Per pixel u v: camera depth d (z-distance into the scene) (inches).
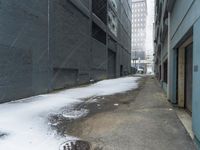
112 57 1443.2
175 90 346.9
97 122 241.3
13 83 386.3
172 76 350.9
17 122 236.7
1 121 239.5
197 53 161.8
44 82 503.8
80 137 190.5
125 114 281.6
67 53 649.6
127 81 1029.8
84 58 821.9
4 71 363.3
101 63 1103.0
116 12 1507.1
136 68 3169.3
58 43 582.6
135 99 417.7
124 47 1921.8
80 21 773.3
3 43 359.9
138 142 177.8
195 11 173.2
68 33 658.2
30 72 442.0
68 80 672.4
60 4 595.8
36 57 466.3
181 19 261.3
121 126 224.7
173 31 348.2
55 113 285.0
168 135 194.4
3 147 166.4
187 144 172.4
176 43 306.3
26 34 426.3
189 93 290.8
